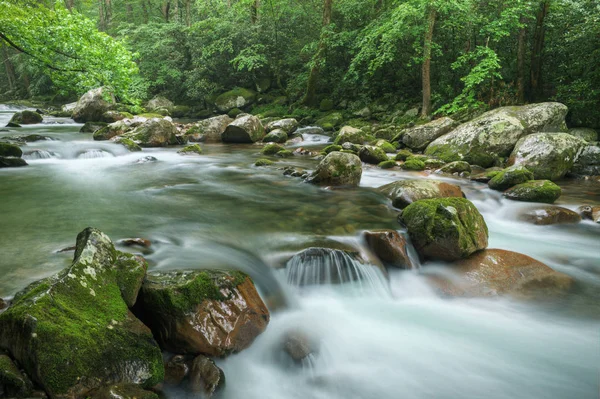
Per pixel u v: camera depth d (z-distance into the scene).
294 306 4.13
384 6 20.12
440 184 7.13
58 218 5.65
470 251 4.97
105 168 10.05
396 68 20.17
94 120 20.42
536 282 4.72
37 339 2.33
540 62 15.93
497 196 8.24
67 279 2.79
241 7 25.22
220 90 26.00
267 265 4.46
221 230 5.35
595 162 10.43
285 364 3.27
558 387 3.24
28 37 10.41
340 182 8.23
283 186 8.27
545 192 7.71
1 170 9.42
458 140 11.97
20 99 34.34
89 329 2.57
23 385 2.24
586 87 13.38
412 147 13.70
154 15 37.97
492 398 3.11
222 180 8.83
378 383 3.23
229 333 3.20
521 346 3.74
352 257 4.61
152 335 2.88
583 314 4.23
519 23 14.41
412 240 5.19
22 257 4.12
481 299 4.45
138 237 4.93
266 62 23.53
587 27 12.95
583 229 6.61
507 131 11.45
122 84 11.89
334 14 23.20
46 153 10.99
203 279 3.32
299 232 5.29
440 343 3.76
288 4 24.28
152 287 3.15
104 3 38.44
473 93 14.91
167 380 2.85
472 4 15.76
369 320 4.08
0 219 5.56
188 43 26.36
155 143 14.29
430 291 4.58
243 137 15.94
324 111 21.56
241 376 3.13
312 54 24.09
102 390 2.38
